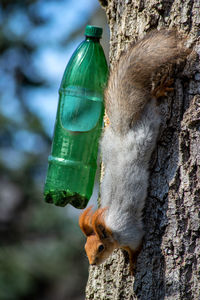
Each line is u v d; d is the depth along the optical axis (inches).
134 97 299.0
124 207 301.3
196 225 281.3
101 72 323.9
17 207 760.3
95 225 308.0
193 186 283.1
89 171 321.7
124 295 308.2
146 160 297.3
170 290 284.0
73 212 756.0
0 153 751.1
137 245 299.6
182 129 286.0
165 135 291.6
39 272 729.6
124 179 301.0
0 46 802.2
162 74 293.0
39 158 757.9
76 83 321.1
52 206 751.7
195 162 282.8
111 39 335.9
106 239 305.9
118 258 317.1
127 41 318.7
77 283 731.4
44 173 761.0
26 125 768.3
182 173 285.6
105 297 321.4
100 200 333.4
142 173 297.7
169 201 287.7
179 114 288.5
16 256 729.6
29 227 749.9
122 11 324.2
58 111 327.6
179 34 293.4
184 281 281.6
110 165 307.4
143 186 297.7
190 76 286.7
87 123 320.2
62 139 321.4
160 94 292.7
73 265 737.6
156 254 291.4
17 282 714.2
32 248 743.7
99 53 326.3
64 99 322.7
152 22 303.0
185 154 286.0
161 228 290.0
